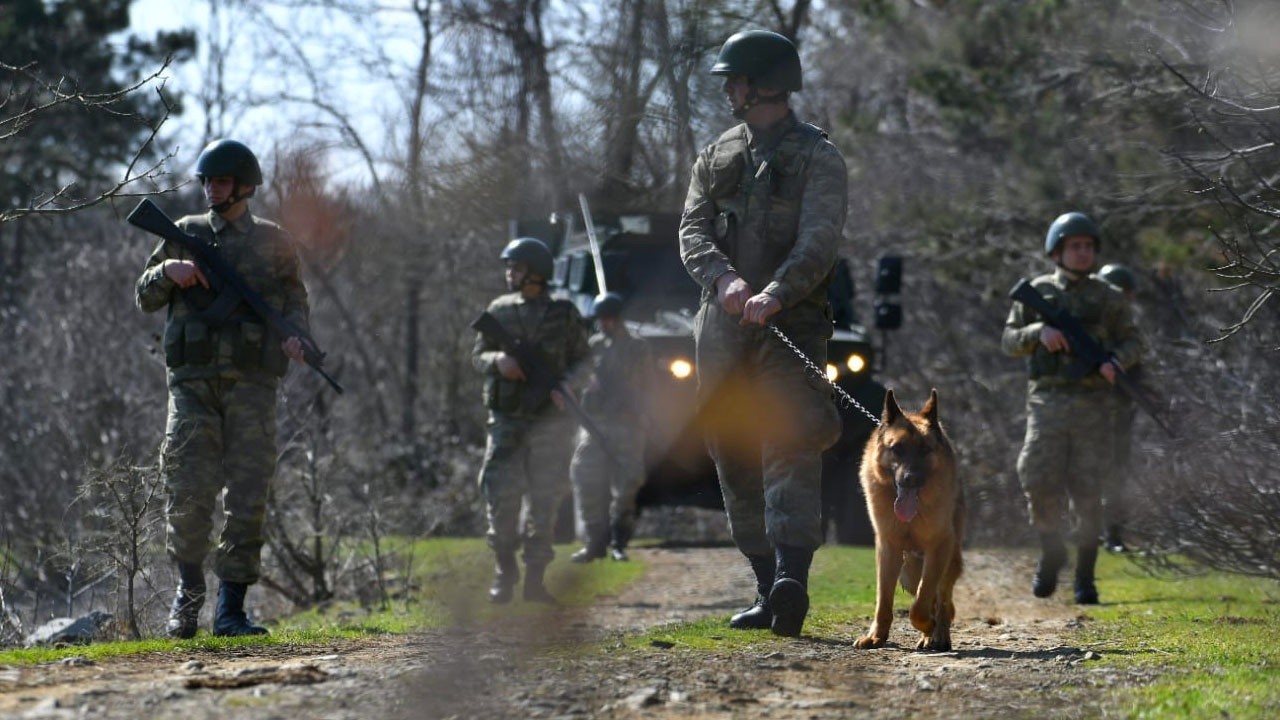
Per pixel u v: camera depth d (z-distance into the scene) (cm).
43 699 578
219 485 934
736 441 864
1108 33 1800
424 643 793
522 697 602
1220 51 1311
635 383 1498
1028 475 1195
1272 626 950
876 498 816
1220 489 1162
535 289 1240
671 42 1825
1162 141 1662
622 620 1009
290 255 969
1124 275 1661
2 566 1166
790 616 816
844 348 1622
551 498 1206
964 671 706
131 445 1672
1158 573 1352
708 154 866
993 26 2092
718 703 599
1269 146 1170
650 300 1678
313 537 1443
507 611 1016
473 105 1967
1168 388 1523
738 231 845
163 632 996
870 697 626
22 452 1736
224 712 557
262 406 945
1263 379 1336
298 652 770
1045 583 1191
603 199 1861
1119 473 1281
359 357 3178
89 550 1041
